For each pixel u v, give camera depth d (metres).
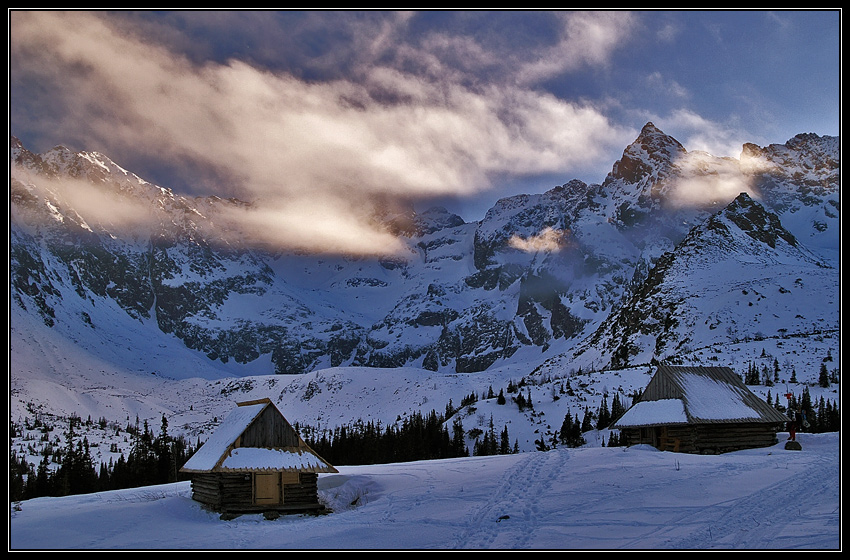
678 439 59.81
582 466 50.25
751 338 193.88
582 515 37.81
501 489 46.47
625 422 63.44
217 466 45.12
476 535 36.38
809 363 151.38
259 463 45.75
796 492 37.81
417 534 37.56
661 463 49.12
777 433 66.25
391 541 36.38
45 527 41.88
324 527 41.16
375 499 49.81
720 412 60.16
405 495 48.53
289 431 47.88
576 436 118.12
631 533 33.47
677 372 63.44
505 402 144.62
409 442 125.69
